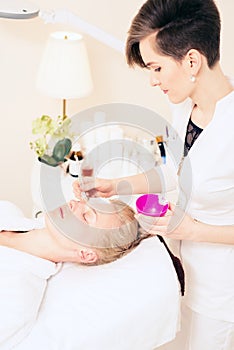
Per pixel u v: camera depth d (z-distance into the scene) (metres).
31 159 2.61
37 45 2.41
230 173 1.41
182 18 1.26
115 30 2.50
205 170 1.42
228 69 2.75
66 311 1.34
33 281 1.38
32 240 1.47
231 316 1.58
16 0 1.93
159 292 1.38
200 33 1.27
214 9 1.28
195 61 1.31
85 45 2.32
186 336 1.74
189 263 1.60
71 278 1.43
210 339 1.63
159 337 1.41
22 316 1.26
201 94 1.41
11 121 2.51
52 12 1.96
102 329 1.31
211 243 1.53
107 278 1.41
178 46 1.29
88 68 2.33
